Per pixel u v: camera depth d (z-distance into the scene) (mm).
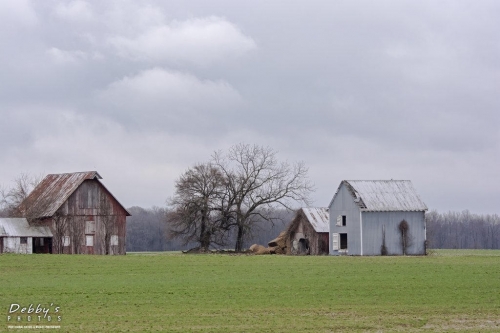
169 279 59562
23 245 102938
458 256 92812
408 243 103375
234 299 47219
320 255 103562
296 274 63656
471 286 53969
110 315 40938
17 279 59375
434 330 36750
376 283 56062
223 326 37438
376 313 41781
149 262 76750
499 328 37406
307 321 39000
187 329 36594
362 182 105875
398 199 104562
